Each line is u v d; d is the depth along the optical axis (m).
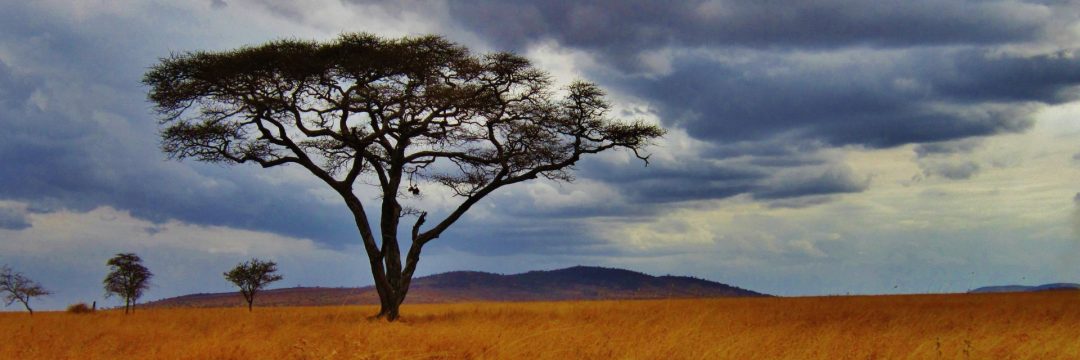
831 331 17.77
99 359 15.25
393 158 32.31
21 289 63.09
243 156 31.27
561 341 14.57
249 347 15.52
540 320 23.58
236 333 19.47
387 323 23.22
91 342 18.59
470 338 15.98
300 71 29.84
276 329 21.11
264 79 30.47
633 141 33.81
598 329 18.44
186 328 24.73
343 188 31.70
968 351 12.93
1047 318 21.56
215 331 20.67
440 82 32.81
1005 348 13.80
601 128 33.47
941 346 14.05
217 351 15.22
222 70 29.70
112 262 58.56
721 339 14.96
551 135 33.66
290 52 29.81
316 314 35.44
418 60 31.28
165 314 41.16
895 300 39.66
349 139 31.16
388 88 31.39
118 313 49.12
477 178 33.62
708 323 20.48
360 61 30.17
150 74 30.09
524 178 33.38
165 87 30.44
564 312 30.97
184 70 30.03
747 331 17.48
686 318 22.34
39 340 19.62
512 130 32.84
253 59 29.61
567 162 33.81
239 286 63.69
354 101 30.98
